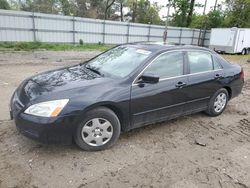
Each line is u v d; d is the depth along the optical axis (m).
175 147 4.00
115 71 4.14
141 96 3.90
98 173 3.21
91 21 25.27
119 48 4.90
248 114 5.81
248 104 6.64
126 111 3.80
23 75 8.95
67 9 39.78
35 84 3.77
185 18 40.34
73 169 3.25
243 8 35.97
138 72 3.94
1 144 3.71
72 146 3.78
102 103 3.52
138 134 4.34
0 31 20.31
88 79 3.86
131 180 3.11
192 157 3.74
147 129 4.56
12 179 2.99
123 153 3.71
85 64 4.84
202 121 5.14
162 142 4.13
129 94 3.77
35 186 2.90
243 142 4.36
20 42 20.75
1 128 4.21
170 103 4.36
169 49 4.42
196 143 4.18
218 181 3.21
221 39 25.55
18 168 3.19
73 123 3.37
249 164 3.66
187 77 4.55
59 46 22.02
